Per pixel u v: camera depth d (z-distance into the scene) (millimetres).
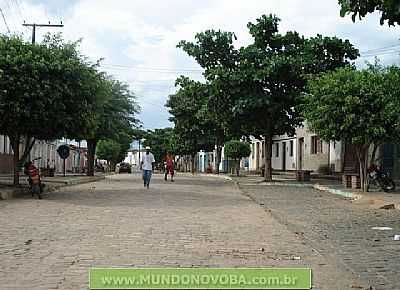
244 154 46594
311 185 29172
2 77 18344
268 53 30406
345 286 7023
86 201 18156
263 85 30453
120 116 39219
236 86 29734
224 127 33594
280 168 50125
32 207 15727
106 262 8125
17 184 21500
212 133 56031
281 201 19500
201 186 29359
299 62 29109
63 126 20141
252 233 11430
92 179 35156
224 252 9156
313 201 19578
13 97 18719
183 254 8883
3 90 18219
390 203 17047
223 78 29562
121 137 40312
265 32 31000
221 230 11766
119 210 15367
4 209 15070
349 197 21312
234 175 47094
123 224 12367
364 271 7902
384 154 28922
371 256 9039
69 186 27422
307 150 41812
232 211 15805
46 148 52844
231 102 30812
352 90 20812
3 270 7547
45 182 27875
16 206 15922
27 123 19516
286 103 30141
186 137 58969
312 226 12711
